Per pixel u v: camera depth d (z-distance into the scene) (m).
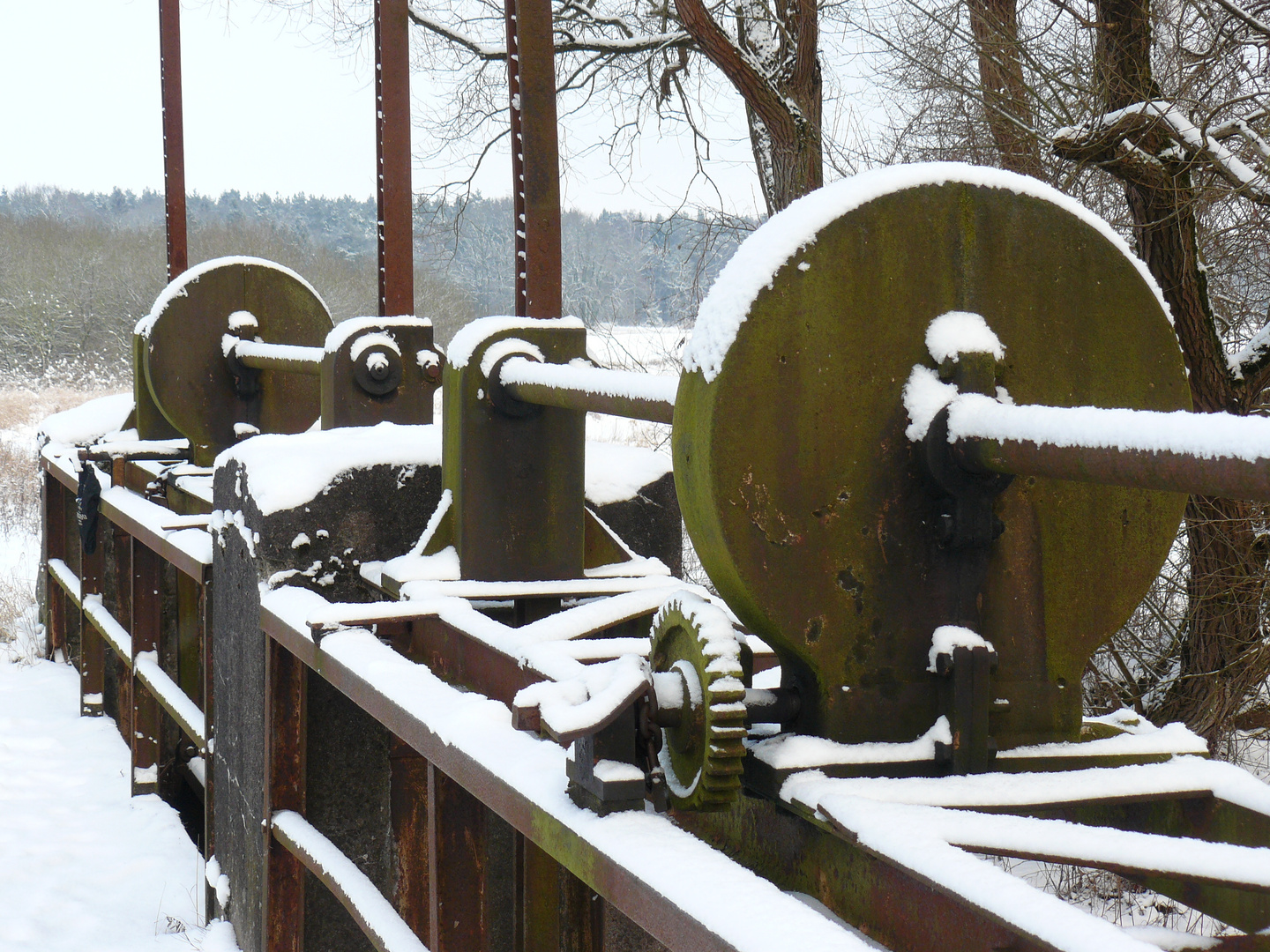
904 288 2.17
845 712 2.16
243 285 6.90
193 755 7.41
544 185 4.00
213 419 6.88
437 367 5.07
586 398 3.19
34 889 5.71
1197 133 5.68
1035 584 2.27
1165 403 2.33
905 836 1.75
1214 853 1.72
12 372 45.91
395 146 5.31
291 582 4.31
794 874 2.36
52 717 8.79
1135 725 2.40
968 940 1.74
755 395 2.09
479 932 3.13
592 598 4.13
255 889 4.50
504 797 2.41
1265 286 6.99
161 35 8.15
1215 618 5.84
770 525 2.11
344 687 3.32
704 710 1.99
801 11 9.38
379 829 4.53
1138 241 6.02
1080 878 5.43
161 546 5.92
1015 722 2.25
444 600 3.55
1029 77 6.97
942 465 2.14
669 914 1.76
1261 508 5.75
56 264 48.84
